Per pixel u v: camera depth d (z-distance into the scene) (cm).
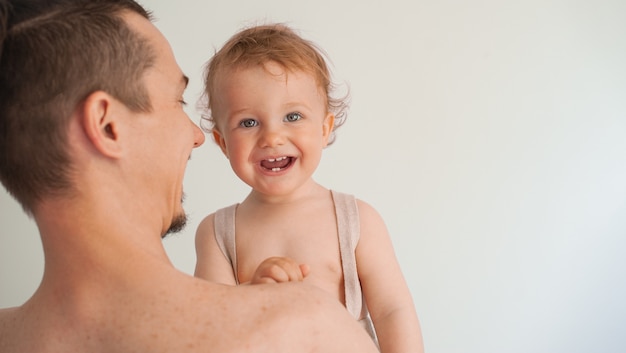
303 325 67
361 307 120
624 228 239
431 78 235
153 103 70
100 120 65
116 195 67
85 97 64
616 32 235
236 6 229
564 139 238
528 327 241
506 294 240
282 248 119
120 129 67
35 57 63
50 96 63
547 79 236
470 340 241
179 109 76
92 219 65
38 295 69
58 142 64
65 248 65
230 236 122
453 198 238
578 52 236
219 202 231
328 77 130
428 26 233
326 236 119
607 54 235
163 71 72
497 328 241
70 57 64
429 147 236
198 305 65
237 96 118
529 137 238
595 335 241
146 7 226
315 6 231
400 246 238
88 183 65
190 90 229
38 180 64
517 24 234
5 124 64
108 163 66
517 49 235
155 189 71
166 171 72
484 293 240
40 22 64
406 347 116
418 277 239
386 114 235
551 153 238
